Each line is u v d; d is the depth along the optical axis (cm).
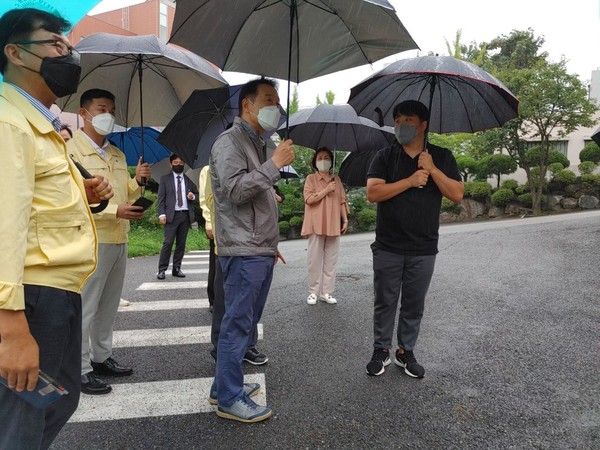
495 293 558
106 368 352
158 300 601
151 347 420
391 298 344
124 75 370
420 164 320
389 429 271
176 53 338
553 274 635
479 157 1919
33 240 158
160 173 717
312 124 569
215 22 296
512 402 299
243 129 279
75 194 173
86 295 312
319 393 318
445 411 290
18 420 160
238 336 278
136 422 282
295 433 269
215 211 279
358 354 390
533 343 396
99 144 323
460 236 1038
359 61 324
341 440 261
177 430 273
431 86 331
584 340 398
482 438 260
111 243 319
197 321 503
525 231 1030
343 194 562
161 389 330
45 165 162
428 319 470
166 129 377
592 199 1630
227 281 277
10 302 142
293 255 1008
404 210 329
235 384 283
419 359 371
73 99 363
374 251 346
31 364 148
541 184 1625
